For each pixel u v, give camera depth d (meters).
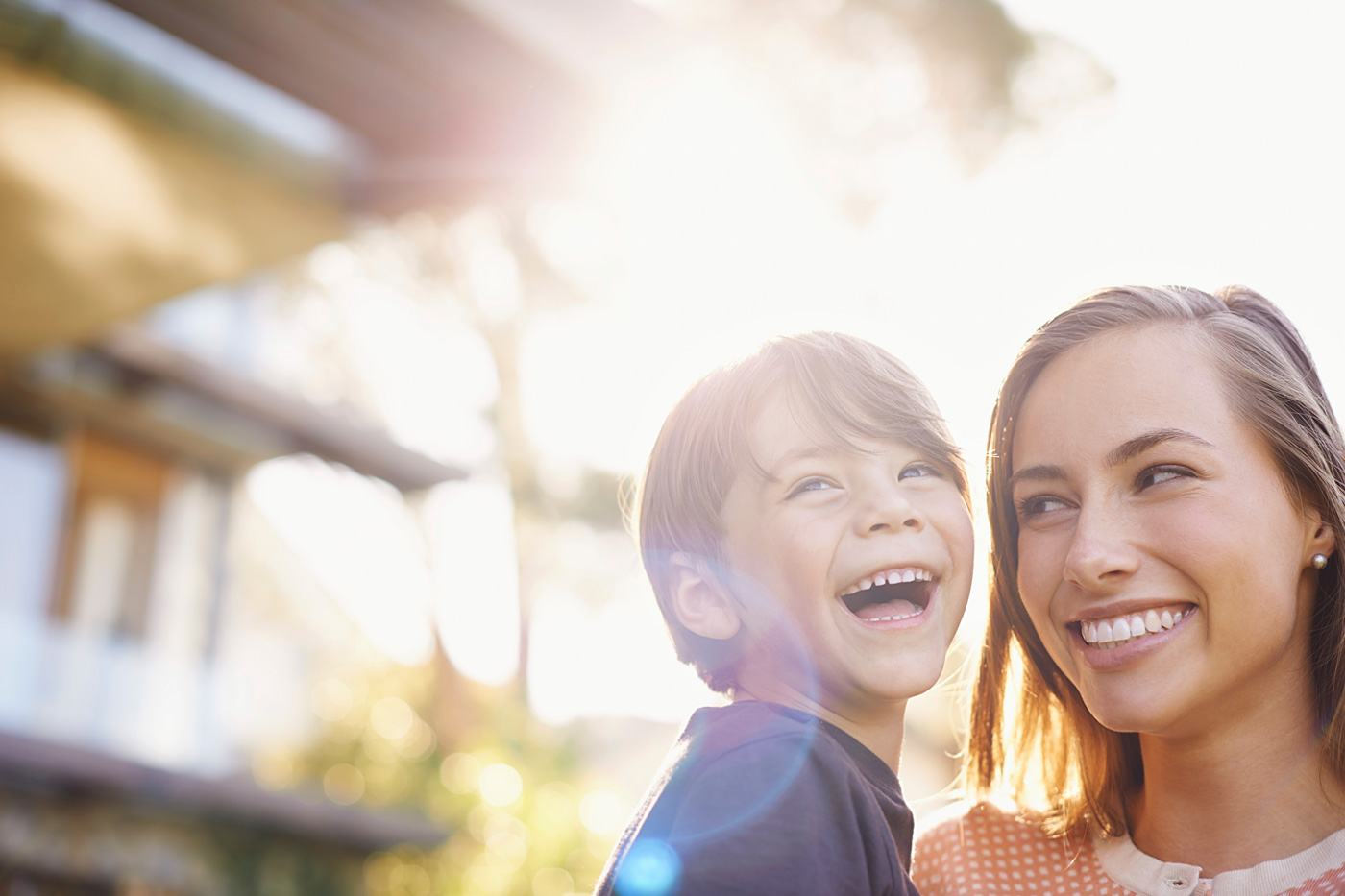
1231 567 1.11
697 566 1.22
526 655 12.30
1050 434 1.23
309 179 3.25
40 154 3.07
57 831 9.02
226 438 11.22
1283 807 1.20
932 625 1.15
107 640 10.67
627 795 12.20
